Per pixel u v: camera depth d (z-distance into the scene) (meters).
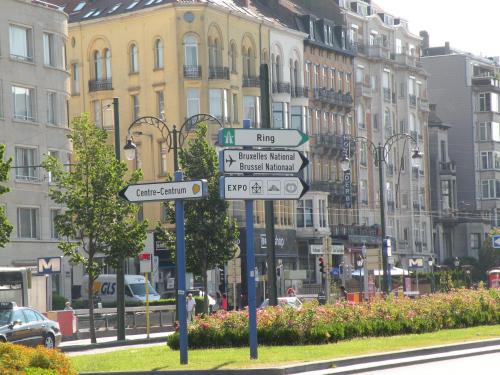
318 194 93.38
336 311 33.66
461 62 128.50
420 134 114.69
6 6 65.56
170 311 59.06
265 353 27.95
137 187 25.97
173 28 81.69
